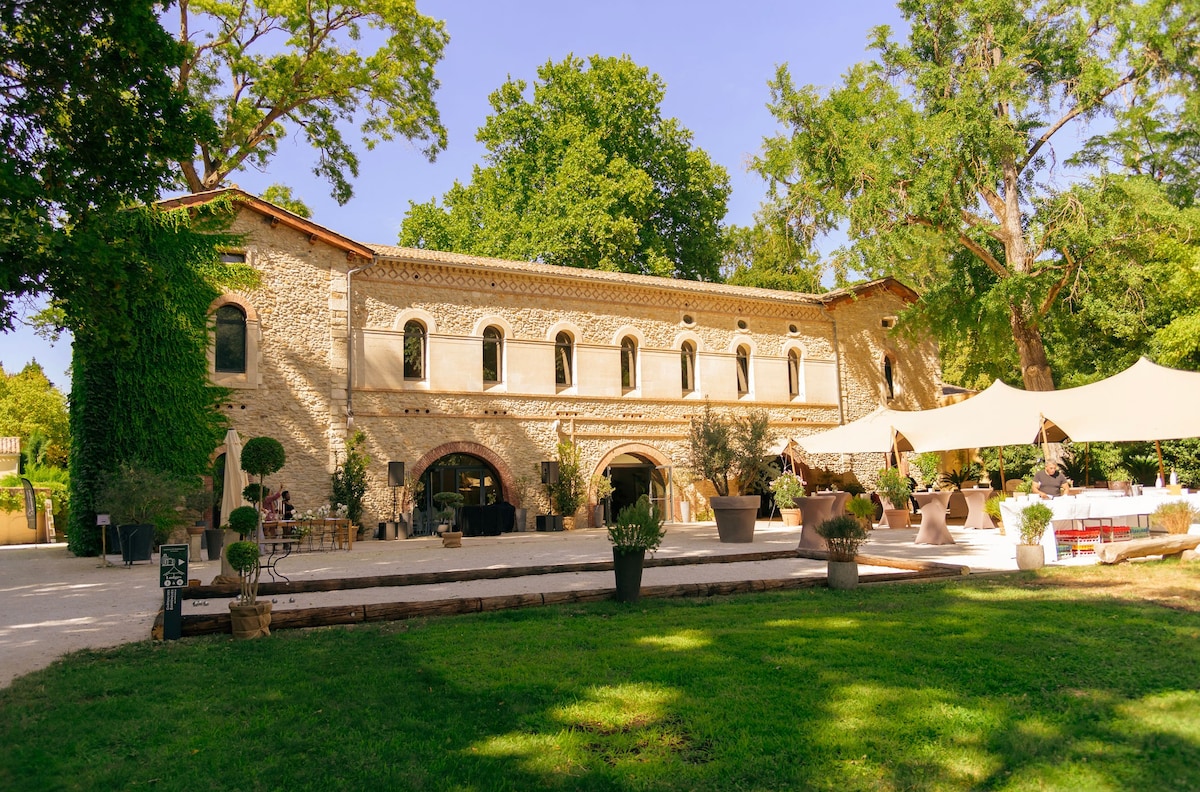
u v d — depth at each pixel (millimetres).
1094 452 26766
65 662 6328
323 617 7832
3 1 10227
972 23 25438
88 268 11055
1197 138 24109
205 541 16734
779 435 27625
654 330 26094
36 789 3758
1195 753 3930
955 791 3549
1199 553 11398
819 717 4555
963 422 18938
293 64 24125
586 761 3980
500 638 6938
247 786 3756
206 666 6125
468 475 23266
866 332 30266
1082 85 23609
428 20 24609
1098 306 28359
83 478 17797
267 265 20516
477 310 23266
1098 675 5340
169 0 11367
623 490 25953
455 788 3662
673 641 6684
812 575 10758
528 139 37844
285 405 20281
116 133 11117
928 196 24359
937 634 6707
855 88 26609
